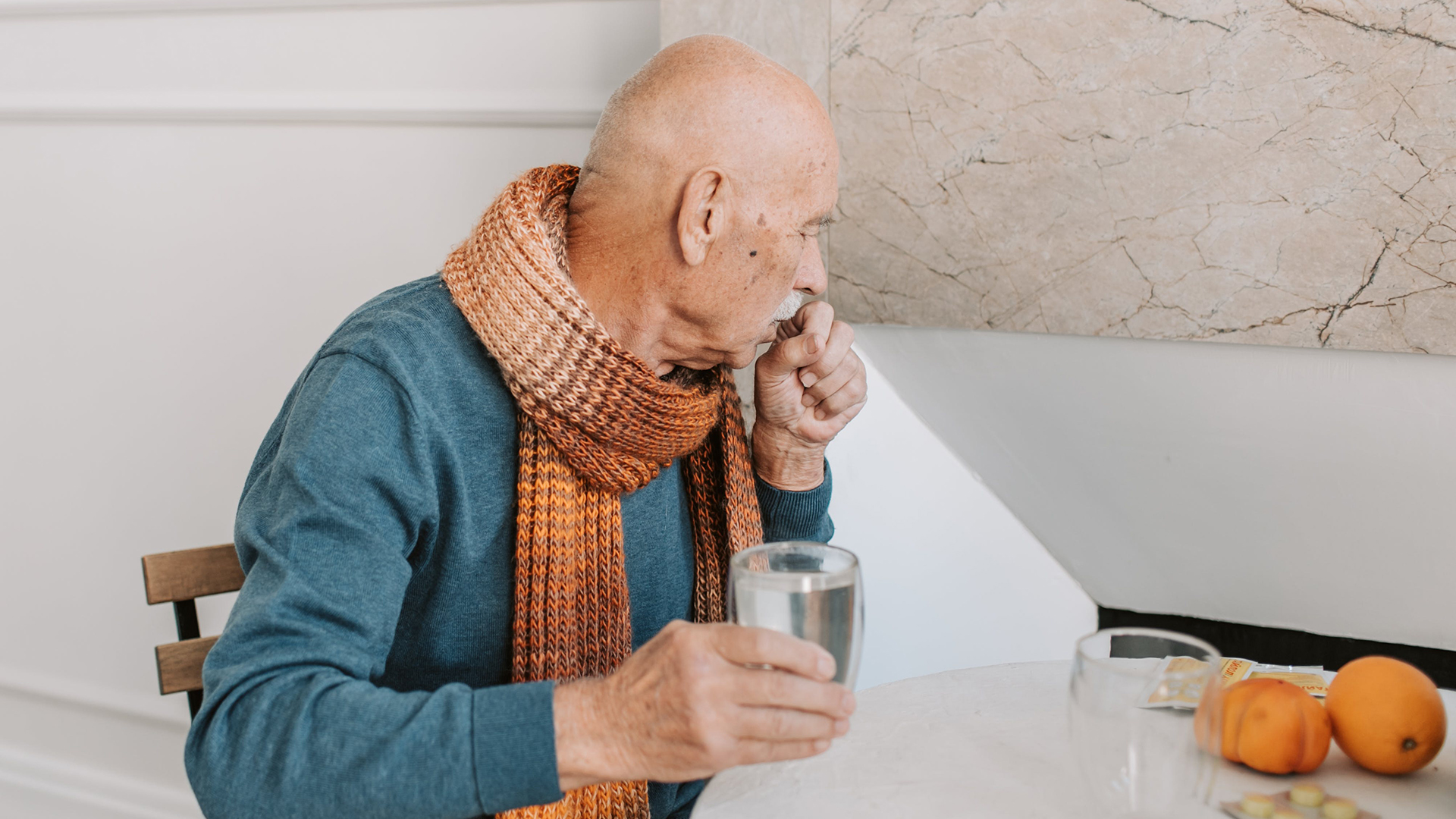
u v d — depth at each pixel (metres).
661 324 0.95
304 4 1.59
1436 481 1.21
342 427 0.83
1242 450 1.29
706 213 0.89
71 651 1.95
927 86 1.25
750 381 1.38
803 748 0.68
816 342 1.07
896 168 1.29
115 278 1.80
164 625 1.88
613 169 0.92
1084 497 1.45
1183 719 0.61
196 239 1.74
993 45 1.21
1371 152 1.08
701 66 0.90
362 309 0.96
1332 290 1.13
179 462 1.83
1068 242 1.23
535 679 0.94
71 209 1.79
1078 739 0.63
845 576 0.68
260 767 0.71
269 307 1.73
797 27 1.29
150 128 1.72
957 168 1.26
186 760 0.75
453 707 0.71
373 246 1.65
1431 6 1.02
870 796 0.74
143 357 1.81
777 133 0.88
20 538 1.95
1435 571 1.31
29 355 1.88
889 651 1.57
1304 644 1.51
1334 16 1.06
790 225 0.91
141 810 1.93
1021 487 1.48
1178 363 1.24
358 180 1.64
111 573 1.90
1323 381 1.19
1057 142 1.21
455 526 0.92
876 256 1.33
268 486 0.83
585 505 0.97
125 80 1.72
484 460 0.94
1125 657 0.66
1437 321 1.09
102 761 1.96
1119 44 1.15
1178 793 0.61
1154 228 1.19
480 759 0.69
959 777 0.76
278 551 0.78
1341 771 0.72
